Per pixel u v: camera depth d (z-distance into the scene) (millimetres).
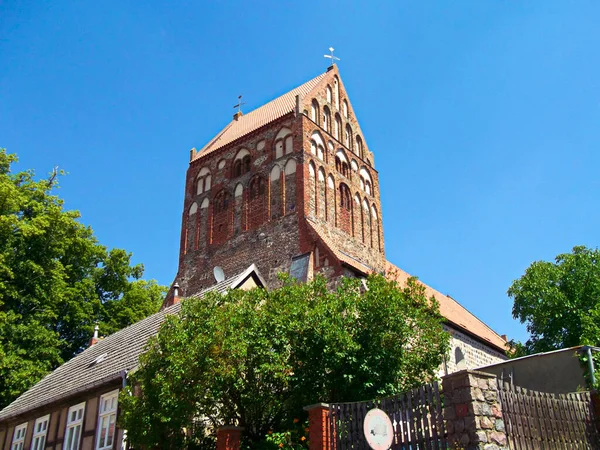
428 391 12109
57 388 25438
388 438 11797
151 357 17031
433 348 19250
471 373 11484
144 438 16359
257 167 36312
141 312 45438
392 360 18375
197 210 38719
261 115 40438
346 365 17969
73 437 21547
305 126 35250
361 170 39469
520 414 12008
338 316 18484
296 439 16281
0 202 35844
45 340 35312
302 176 33594
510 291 31359
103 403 20719
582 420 13242
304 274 30203
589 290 29062
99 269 46094
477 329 39281
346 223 36000
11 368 33031
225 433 15320
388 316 18719
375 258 37344
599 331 26359
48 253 38312
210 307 17844
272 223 33844
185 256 37719
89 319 41938
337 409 13977
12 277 34531
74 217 40875
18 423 25906
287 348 18109
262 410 17750
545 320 29156
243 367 16688
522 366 17953
